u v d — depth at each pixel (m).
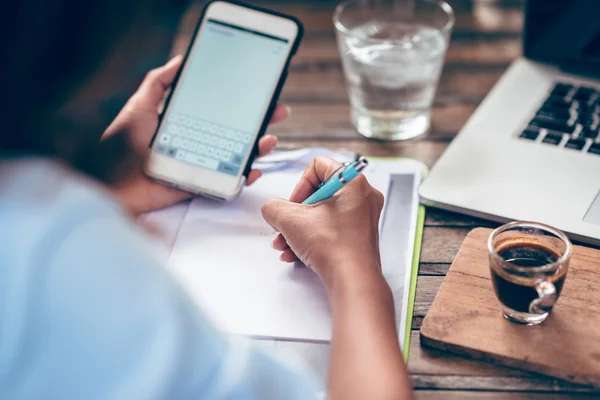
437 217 0.89
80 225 0.43
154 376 0.43
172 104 0.92
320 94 1.15
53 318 0.42
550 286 0.67
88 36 0.47
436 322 0.73
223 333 0.50
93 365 0.43
